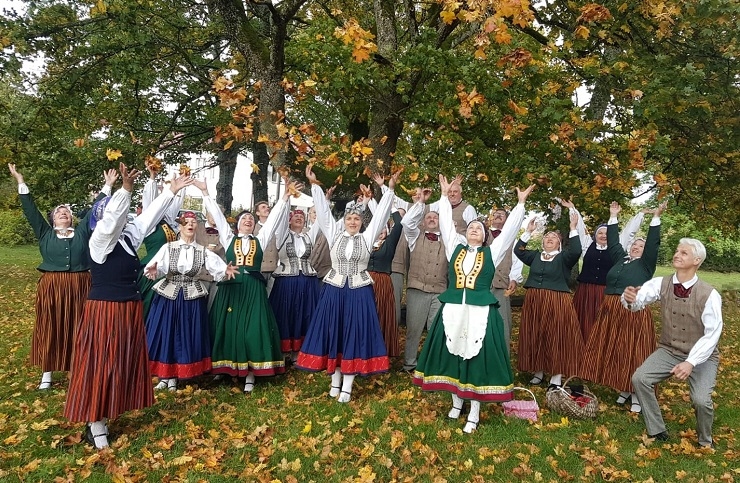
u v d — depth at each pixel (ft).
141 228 12.40
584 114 20.13
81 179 29.55
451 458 11.73
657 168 26.18
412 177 19.10
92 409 11.42
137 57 26.58
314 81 19.24
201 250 15.39
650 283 13.47
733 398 16.78
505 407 14.29
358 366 14.85
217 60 32.37
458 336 13.14
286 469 11.01
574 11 20.30
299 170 20.76
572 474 11.20
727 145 21.90
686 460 12.06
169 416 13.57
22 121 25.26
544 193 21.66
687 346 12.75
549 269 17.15
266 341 15.89
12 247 59.57
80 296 15.89
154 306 15.17
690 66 17.35
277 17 19.44
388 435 12.67
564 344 16.65
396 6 26.66
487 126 23.48
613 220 17.15
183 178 13.02
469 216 19.26
